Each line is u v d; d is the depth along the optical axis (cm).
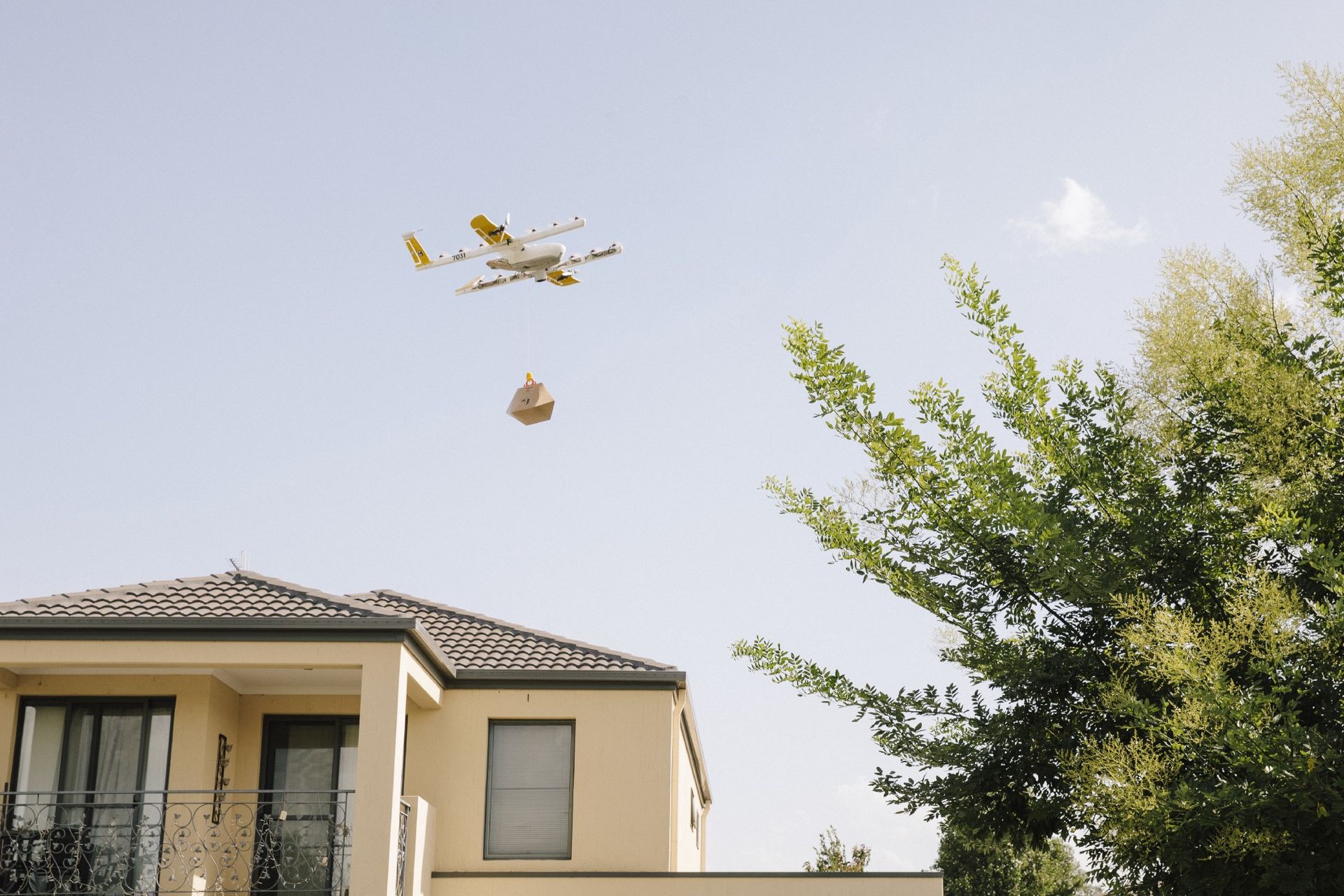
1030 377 1323
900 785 1278
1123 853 1120
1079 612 1270
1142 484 1273
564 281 1766
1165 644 1096
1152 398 1420
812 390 1295
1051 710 1235
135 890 1468
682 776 1931
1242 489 1258
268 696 1655
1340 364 1209
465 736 1686
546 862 1641
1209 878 1070
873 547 1323
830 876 1566
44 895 1393
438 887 1599
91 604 1466
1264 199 1398
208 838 1520
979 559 1284
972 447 1288
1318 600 1162
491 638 1828
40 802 1523
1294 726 989
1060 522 1242
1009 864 3128
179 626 1409
